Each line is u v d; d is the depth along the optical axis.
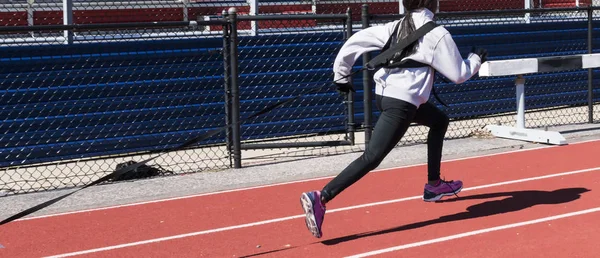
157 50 10.12
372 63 5.95
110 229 6.73
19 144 9.48
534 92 12.77
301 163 9.26
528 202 7.02
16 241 6.45
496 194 7.38
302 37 10.97
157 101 10.16
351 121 9.98
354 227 6.44
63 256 6.01
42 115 9.58
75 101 9.73
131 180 8.66
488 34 12.31
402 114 5.94
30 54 9.49
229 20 8.91
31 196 8.09
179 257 5.85
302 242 6.09
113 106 9.92
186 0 10.88
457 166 8.82
